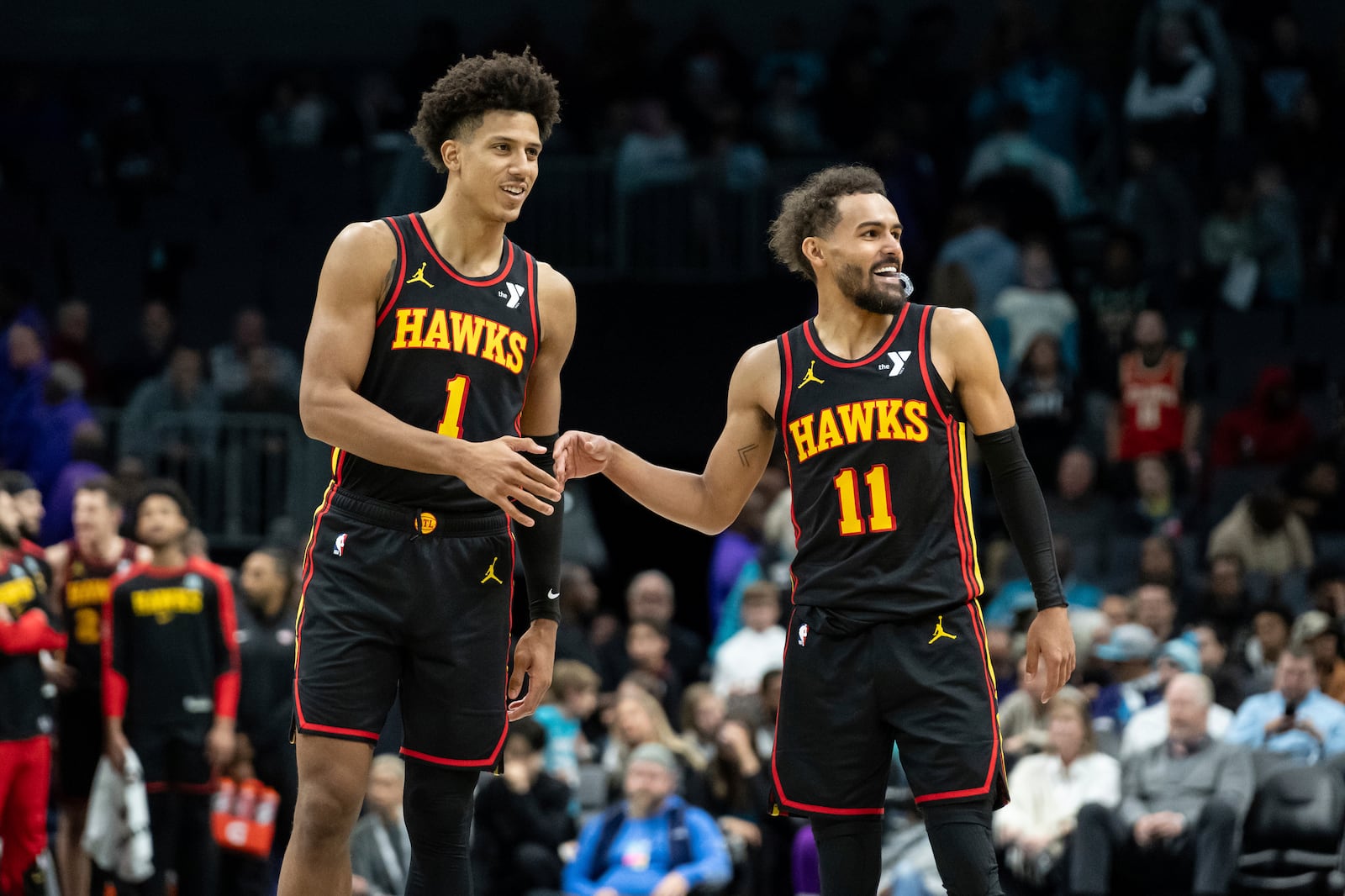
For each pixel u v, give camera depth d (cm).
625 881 2420
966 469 1327
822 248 1328
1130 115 4622
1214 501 3756
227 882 2625
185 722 2480
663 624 3216
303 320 4600
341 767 1242
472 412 1272
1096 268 4216
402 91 4850
